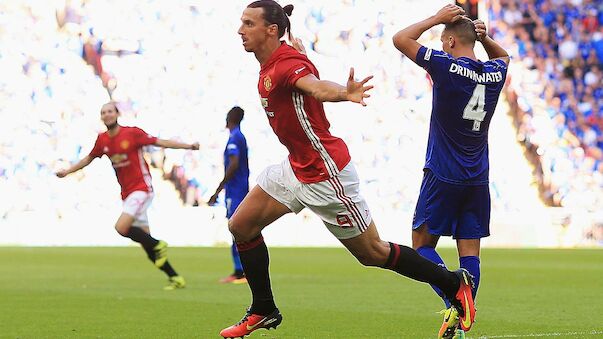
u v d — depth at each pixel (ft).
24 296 109.19
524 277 136.36
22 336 73.41
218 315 88.58
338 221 60.54
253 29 59.16
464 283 63.31
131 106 285.84
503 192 276.21
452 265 159.02
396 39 65.72
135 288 120.88
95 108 285.23
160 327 79.00
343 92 51.96
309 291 114.11
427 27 65.82
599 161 282.56
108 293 113.60
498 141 279.28
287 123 58.80
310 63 58.29
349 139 278.87
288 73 56.85
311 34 285.23
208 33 287.89
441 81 64.90
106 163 277.44
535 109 285.23
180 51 287.28
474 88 65.26
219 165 277.64
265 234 262.06
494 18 295.69
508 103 284.41
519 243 253.24
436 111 66.13
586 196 279.08
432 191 67.10
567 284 123.85
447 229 67.36
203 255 200.64
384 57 282.77
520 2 296.30
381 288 117.80
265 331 75.36
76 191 276.62
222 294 112.16
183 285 121.49
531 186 278.05
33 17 290.35
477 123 65.92
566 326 78.07
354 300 102.42
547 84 289.74
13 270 155.84
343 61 284.41
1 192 275.39
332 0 285.23
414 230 69.05
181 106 284.00
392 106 279.90
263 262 64.23
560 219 257.55
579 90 289.74
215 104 283.79
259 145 280.92
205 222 261.03
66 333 75.20
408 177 277.44
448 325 64.08
